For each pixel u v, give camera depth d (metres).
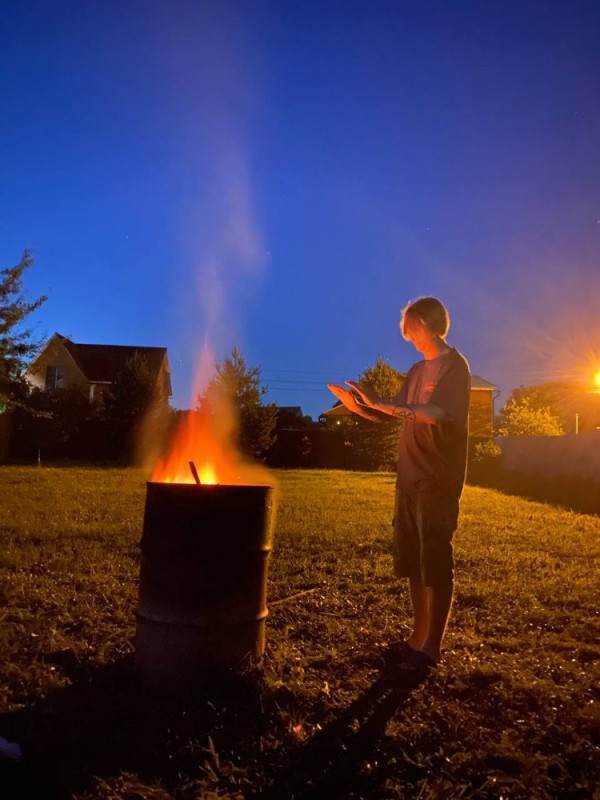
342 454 29.81
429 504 3.60
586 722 3.04
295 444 30.02
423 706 3.21
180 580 3.28
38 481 15.09
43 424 28.73
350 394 3.79
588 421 43.50
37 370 21.56
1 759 2.58
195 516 3.29
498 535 8.56
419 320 3.75
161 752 2.73
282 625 4.44
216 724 2.97
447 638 4.20
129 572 5.74
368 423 27.72
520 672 3.58
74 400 29.47
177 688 3.24
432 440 3.59
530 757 2.71
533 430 32.53
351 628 4.37
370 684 3.46
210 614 3.28
